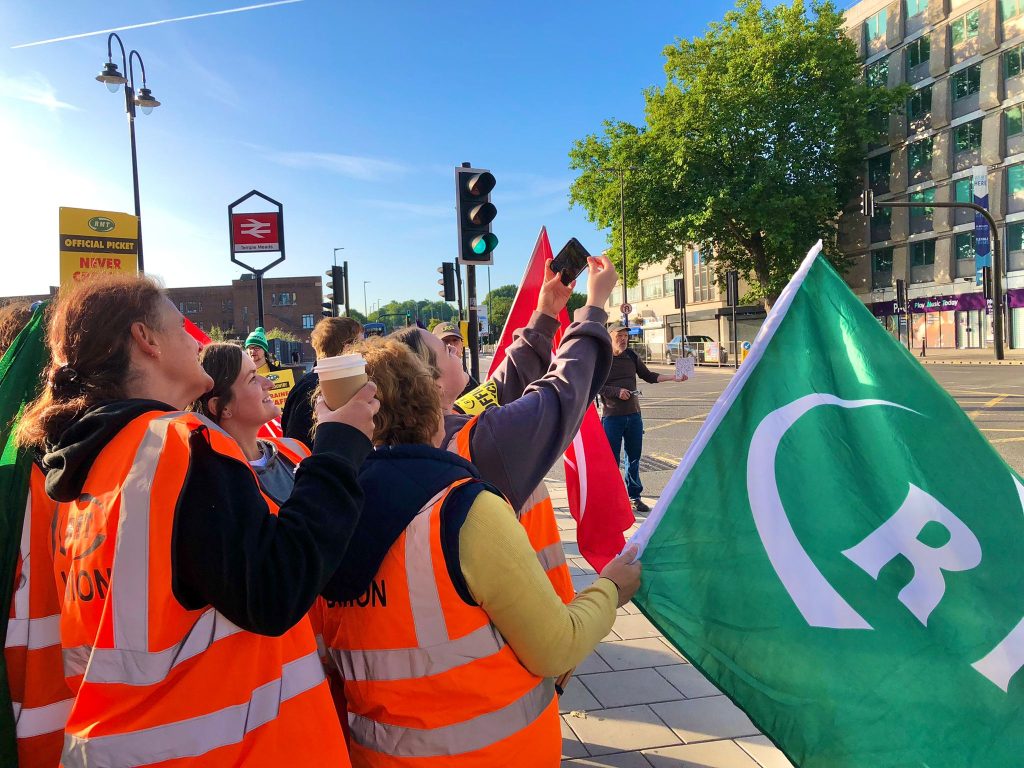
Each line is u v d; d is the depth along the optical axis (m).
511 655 1.32
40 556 1.50
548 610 1.30
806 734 1.58
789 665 1.61
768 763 2.54
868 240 35.19
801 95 29.95
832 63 30.02
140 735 1.05
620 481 3.47
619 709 2.96
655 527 1.68
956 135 30.70
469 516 1.27
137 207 12.83
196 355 1.37
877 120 32.72
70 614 1.19
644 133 31.75
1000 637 1.60
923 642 1.60
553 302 2.19
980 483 1.73
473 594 1.26
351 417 1.26
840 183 34.00
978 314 30.12
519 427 1.62
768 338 1.87
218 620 1.11
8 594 1.48
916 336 33.25
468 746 1.28
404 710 1.29
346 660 1.37
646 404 16.34
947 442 1.77
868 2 34.50
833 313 1.90
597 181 33.06
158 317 1.29
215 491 1.09
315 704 1.21
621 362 6.46
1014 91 28.09
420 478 1.32
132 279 1.31
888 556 1.67
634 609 4.14
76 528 1.18
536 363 2.12
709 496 1.72
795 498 1.72
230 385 2.22
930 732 1.55
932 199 31.89
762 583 1.66
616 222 32.31
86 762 1.05
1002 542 1.68
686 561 1.67
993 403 12.73
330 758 1.20
